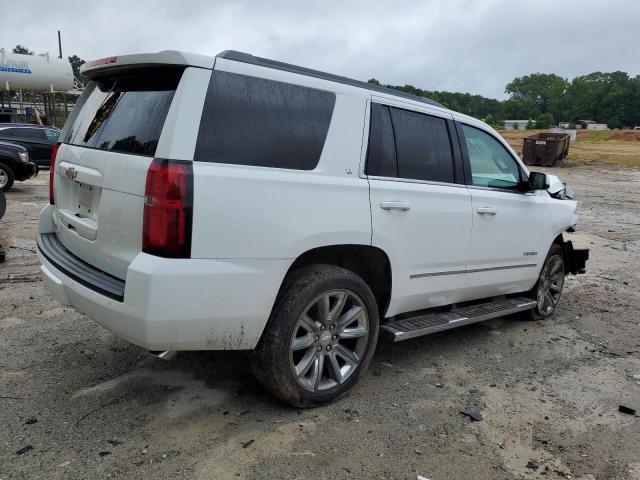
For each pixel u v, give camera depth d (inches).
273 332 125.3
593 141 2133.4
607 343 199.8
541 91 6633.9
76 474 108.0
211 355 164.7
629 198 668.7
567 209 221.1
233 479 109.1
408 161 155.0
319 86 135.0
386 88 157.1
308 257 136.6
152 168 109.1
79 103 156.3
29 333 175.5
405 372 164.4
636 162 1181.1
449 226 164.1
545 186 195.0
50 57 1084.5
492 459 122.0
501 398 151.0
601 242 396.8
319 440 124.3
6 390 138.9
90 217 132.6
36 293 214.7
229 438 122.8
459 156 172.4
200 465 112.8
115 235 120.3
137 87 129.2
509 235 189.3
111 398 137.5
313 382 134.9
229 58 121.0
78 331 178.4
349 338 142.3
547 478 116.6
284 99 127.4
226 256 114.7
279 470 112.7
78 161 136.4
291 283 129.0
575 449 128.1
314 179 129.4
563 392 157.1
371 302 143.5
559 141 1086.4
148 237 110.0
